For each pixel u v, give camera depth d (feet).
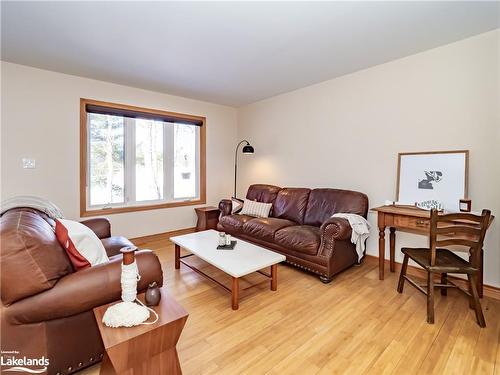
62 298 3.97
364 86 10.09
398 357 5.04
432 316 6.13
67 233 4.75
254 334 5.74
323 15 6.45
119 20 6.68
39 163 9.97
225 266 6.88
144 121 12.94
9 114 9.34
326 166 11.54
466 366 4.81
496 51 7.20
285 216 11.68
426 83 8.50
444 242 6.23
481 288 7.20
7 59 9.06
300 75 10.69
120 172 12.28
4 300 3.72
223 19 6.63
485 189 7.47
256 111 15.02
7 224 4.01
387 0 5.87
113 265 4.58
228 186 16.29
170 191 13.99
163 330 3.71
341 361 4.93
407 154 8.92
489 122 7.37
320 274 8.41
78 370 4.43
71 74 10.51
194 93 13.25
